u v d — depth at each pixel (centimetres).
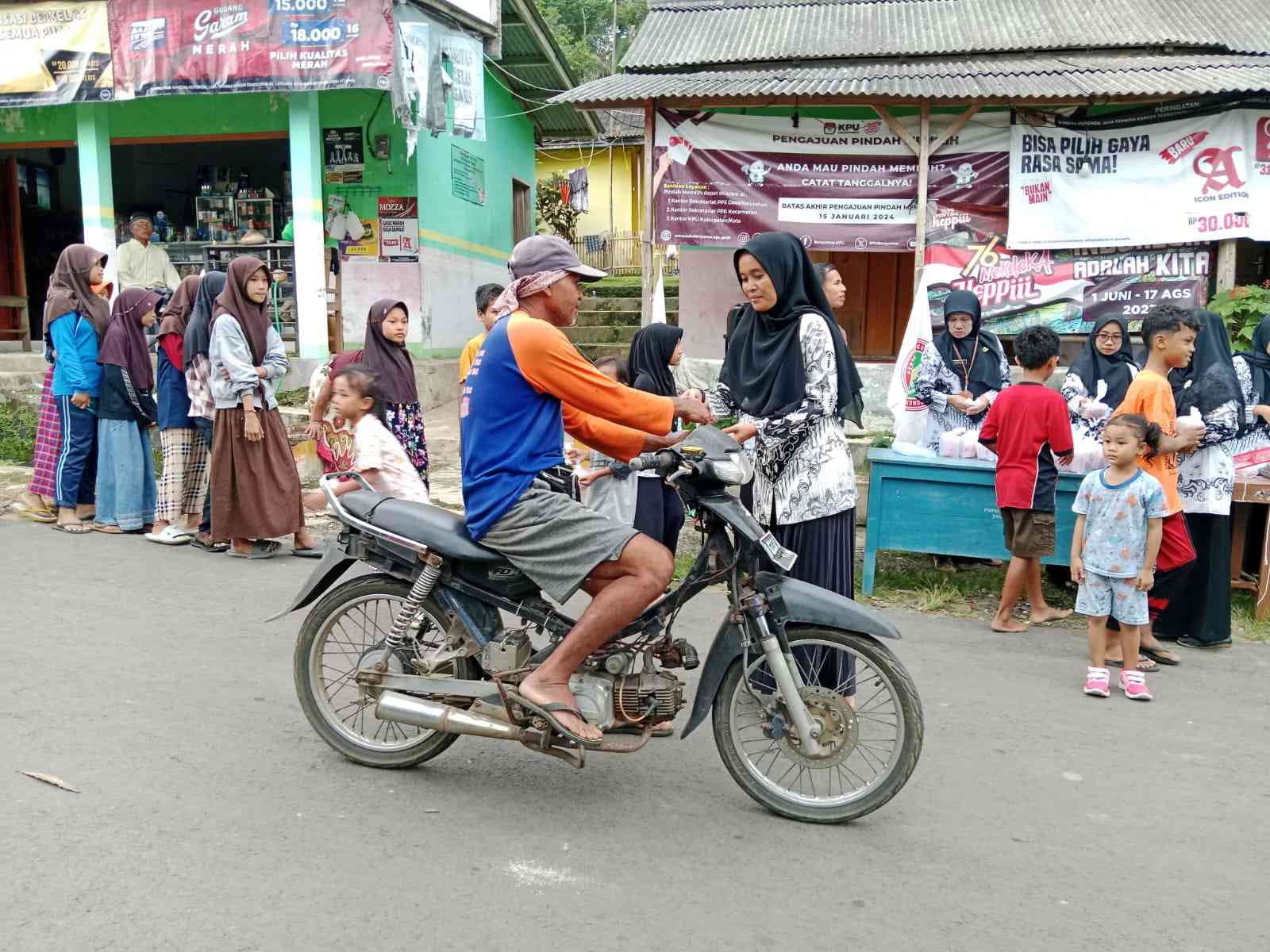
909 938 274
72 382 702
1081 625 591
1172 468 515
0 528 719
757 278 379
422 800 347
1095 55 1005
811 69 1020
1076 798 365
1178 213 891
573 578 329
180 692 430
